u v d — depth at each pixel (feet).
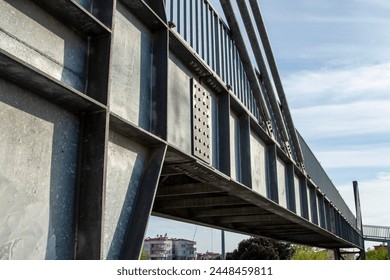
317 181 66.69
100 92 16.15
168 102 22.68
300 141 55.98
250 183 34.30
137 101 20.07
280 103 50.08
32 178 13.32
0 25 12.84
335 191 88.22
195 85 26.73
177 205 47.03
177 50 24.82
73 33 16.16
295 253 262.06
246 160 34.71
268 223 68.18
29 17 14.05
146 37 21.75
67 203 14.66
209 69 27.89
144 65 21.22
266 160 41.73
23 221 12.77
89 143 15.67
